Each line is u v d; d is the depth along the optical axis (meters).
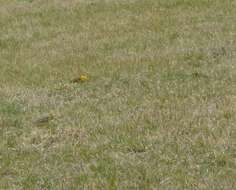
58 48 47.62
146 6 58.22
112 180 25.16
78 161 27.33
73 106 34.12
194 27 49.00
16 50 48.38
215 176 24.58
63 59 44.19
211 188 23.72
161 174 25.22
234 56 40.47
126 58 42.38
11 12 61.72
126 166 26.27
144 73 38.59
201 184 24.03
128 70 39.59
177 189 23.97
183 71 38.19
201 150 26.89
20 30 54.72
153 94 34.62
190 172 25.16
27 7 63.22
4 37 52.78
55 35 52.00
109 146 28.41
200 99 33.09
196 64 39.59
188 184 24.19
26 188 25.45
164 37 47.09
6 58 46.12
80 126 31.06
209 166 25.50
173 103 32.84
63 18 57.53
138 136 29.02
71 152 28.33
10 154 28.88
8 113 34.03
